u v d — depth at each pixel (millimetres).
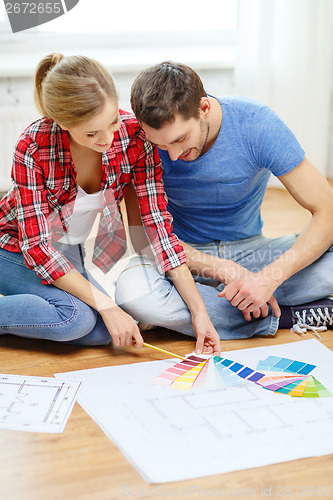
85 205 1633
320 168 3305
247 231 1892
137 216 1752
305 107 3193
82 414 1383
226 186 1734
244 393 1456
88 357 1639
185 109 1459
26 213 1576
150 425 1333
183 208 1835
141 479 1193
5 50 3045
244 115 1666
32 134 1532
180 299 1706
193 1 3244
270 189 3301
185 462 1224
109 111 1380
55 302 1626
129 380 1509
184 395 1443
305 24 3070
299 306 1813
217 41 3332
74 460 1243
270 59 3098
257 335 1779
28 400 1422
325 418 1368
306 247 1677
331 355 1647
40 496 1148
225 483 1181
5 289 1722
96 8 3129
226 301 1747
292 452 1262
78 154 1562
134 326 1613
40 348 1687
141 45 3234
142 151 1632
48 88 1375
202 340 1630
